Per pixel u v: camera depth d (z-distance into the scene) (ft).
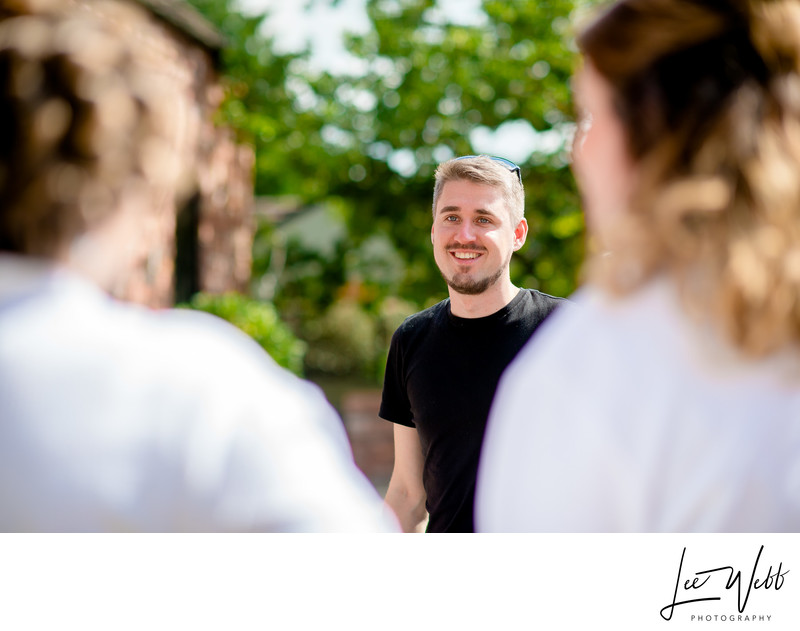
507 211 7.72
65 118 2.64
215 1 41.06
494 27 30.71
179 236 25.82
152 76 2.93
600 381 3.08
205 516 2.65
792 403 2.85
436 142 31.37
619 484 3.01
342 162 32.04
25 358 2.63
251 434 2.74
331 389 47.62
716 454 2.87
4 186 2.62
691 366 2.91
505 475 3.30
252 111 31.60
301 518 2.77
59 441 2.58
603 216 3.35
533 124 30.01
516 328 7.50
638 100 3.10
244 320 23.16
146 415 2.64
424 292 33.12
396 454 8.27
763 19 2.95
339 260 35.45
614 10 3.26
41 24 2.78
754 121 2.88
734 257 2.77
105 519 2.59
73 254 2.79
